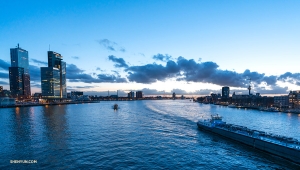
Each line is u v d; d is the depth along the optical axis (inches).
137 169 2117.4
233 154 2743.6
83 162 2306.8
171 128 4633.4
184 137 3713.1
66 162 2305.6
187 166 2247.8
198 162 2388.0
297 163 2362.2
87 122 5639.8
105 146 2972.4
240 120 6560.0
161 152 2726.4
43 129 4402.1
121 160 2380.7
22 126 4857.3
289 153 2466.8
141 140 3376.0
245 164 2373.3
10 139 3412.9
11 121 5895.7
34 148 2864.2
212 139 3614.7
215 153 2768.2
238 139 3366.1
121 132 4062.5
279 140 2871.6
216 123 4439.0
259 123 5846.5
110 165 2218.3
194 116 7381.9
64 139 3412.9
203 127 4466.0
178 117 6943.9
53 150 2763.3
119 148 2869.1
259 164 2384.4
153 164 2271.2
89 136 3659.0
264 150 2824.8
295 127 5123.0
